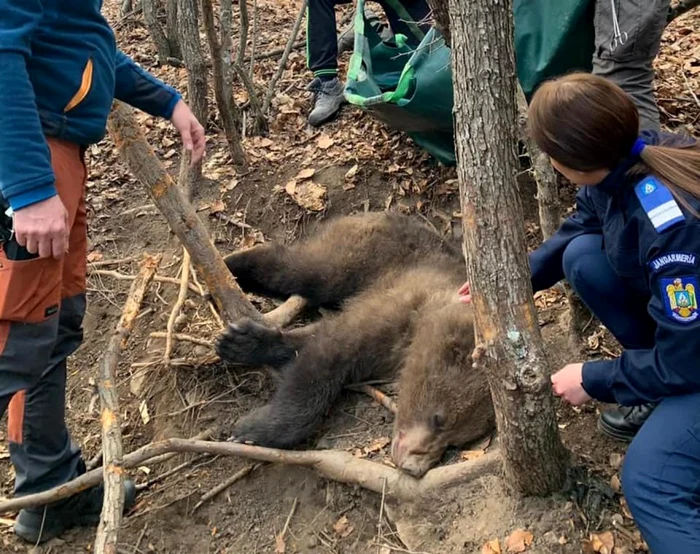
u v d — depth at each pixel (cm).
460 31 239
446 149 517
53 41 267
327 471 352
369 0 585
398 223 496
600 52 386
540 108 257
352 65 493
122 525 365
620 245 266
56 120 276
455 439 356
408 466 336
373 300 447
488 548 296
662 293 241
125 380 436
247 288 502
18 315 281
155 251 525
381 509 334
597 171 255
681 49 623
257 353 403
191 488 374
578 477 307
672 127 523
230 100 539
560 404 361
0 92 242
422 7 579
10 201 250
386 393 402
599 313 322
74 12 274
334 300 490
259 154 580
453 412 354
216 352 402
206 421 402
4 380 284
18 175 247
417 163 555
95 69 283
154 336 430
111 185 583
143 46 783
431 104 458
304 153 579
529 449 283
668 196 241
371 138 580
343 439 379
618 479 316
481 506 314
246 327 400
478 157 248
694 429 254
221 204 549
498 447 338
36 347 289
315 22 576
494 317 263
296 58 710
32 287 279
